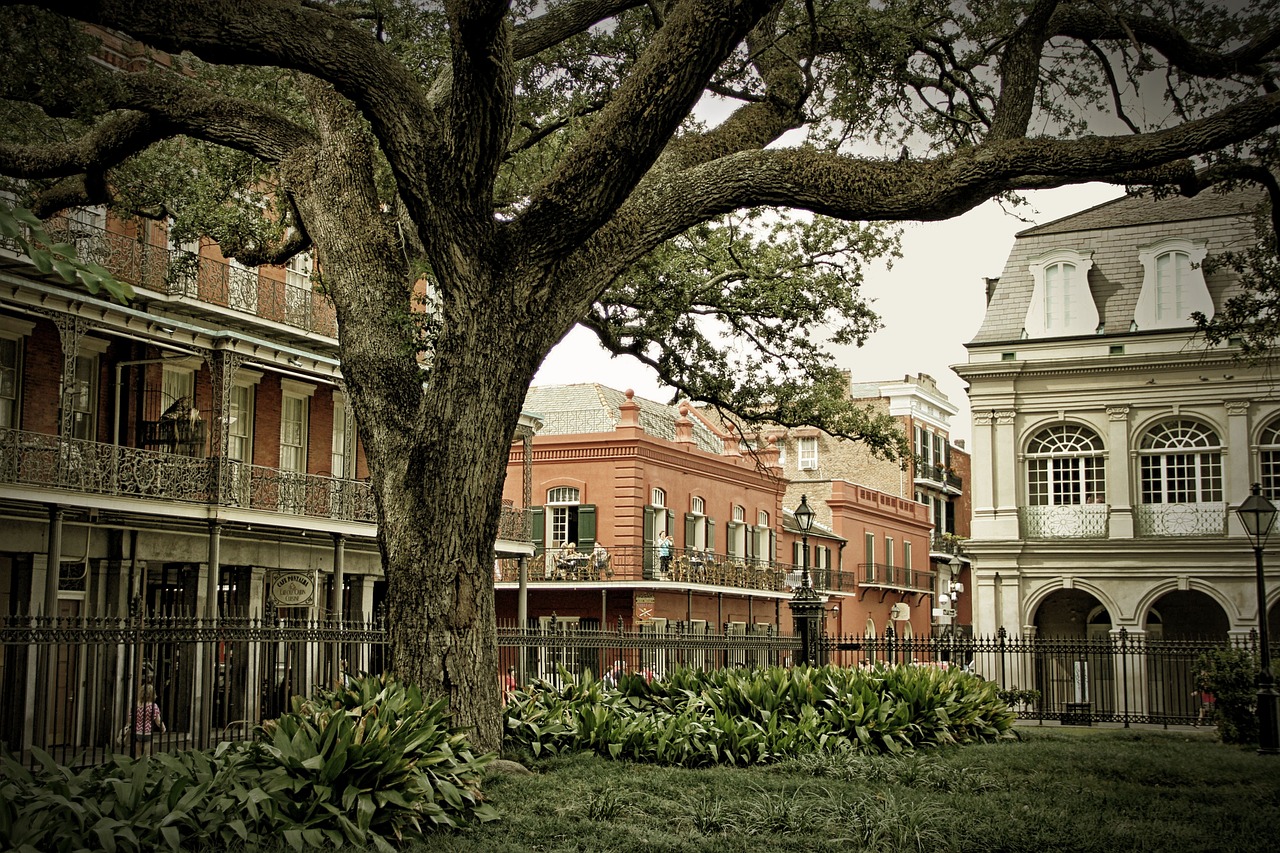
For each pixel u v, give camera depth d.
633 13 14.32
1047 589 29.75
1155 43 11.83
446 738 9.30
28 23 10.19
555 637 15.09
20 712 11.72
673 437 42.25
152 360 20.50
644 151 9.38
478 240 9.90
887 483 57.78
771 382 17.25
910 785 11.34
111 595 20.48
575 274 10.29
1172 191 12.27
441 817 8.42
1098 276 30.59
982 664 29.80
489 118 9.31
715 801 9.54
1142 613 28.89
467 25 8.57
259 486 22.05
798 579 33.44
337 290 10.96
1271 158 11.93
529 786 9.87
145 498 19.41
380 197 13.95
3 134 12.82
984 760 13.41
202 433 21.19
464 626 10.16
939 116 13.49
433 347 11.11
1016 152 9.96
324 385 25.83
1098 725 22.95
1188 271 29.48
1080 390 29.94
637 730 12.15
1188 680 28.95
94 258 20.11
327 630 12.81
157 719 13.54
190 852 7.23
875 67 12.73
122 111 12.83
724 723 12.40
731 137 11.77
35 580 19.19
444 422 10.02
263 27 8.91
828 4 12.38
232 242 15.27
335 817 7.85
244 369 23.80
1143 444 29.52
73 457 18.38
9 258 18.05
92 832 6.98
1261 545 16.95
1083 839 8.64
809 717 13.59
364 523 23.81
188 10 8.54
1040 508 30.20
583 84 14.67
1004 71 11.32
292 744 8.23
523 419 29.41
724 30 8.97
